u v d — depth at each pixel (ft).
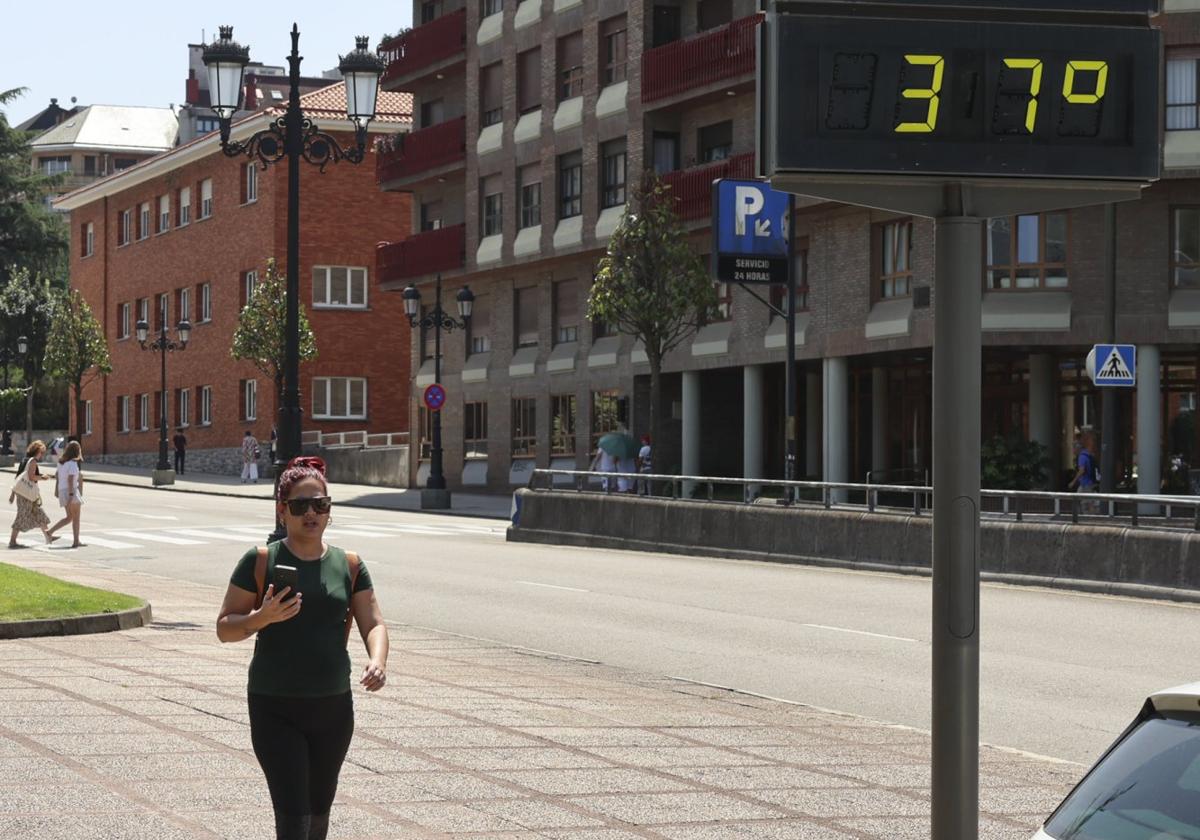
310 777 19.92
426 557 90.22
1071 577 71.20
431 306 191.52
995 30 17.44
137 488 190.70
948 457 17.63
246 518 129.29
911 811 27.96
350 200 222.69
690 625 59.77
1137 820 12.16
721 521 91.71
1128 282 111.24
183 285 248.32
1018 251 113.80
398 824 25.89
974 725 17.51
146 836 24.41
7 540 103.76
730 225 116.57
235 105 80.23
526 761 31.60
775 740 35.29
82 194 284.20
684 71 142.72
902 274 122.52
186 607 61.00
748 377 138.00
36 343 287.69
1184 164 108.17
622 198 153.58
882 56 17.24
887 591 71.61
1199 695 12.53
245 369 228.43
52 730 33.30
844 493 98.02
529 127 167.02
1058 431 118.93
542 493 105.91
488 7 176.86
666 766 31.63
